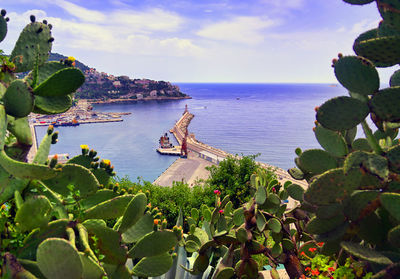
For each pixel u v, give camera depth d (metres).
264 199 4.69
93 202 3.15
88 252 2.41
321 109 2.80
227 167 15.49
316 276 3.53
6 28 2.73
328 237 3.22
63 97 2.76
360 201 2.89
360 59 2.54
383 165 2.57
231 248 5.11
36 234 2.53
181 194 14.89
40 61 2.91
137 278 4.20
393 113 2.59
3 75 2.70
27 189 2.69
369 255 2.66
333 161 3.58
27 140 2.70
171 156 108.25
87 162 3.17
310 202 2.86
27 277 2.18
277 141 165.62
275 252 4.89
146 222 3.33
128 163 100.81
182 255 5.45
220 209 5.82
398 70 3.12
